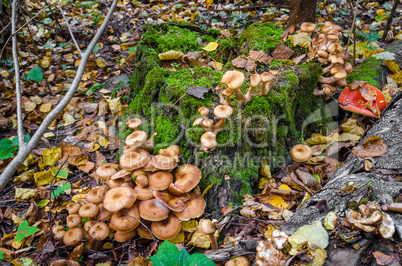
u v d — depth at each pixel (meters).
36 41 1.30
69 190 0.75
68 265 0.59
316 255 0.48
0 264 0.61
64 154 0.82
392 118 0.70
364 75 0.88
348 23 1.23
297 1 0.91
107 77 1.15
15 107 0.99
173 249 0.50
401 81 0.86
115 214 0.61
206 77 0.76
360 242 0.48
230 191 0.69
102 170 0.67
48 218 0.69
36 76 0.91
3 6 1.13
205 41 0.98
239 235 0.63
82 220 0.66
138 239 0.64
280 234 0.50
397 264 0.46
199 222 0.62
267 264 0.48
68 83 1.11
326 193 0.57
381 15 1.24
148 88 0.79
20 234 0.60
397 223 0.49
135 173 0.64
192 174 0.64
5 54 1.16
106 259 0.62
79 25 1.44
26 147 0.53
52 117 0.57
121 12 1.55
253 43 0.88
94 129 0.92
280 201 0.67
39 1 1.55
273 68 0.80
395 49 0.96
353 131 0.76
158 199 0.61
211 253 0.55
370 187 0.54
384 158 0.60
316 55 0.82
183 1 1.60
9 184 0.78
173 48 0.89
